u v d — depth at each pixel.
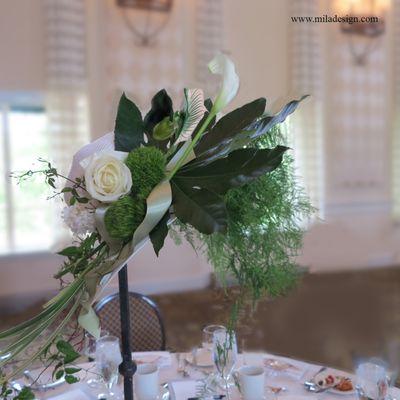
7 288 4.12
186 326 3.63
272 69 4.71
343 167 5.04
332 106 4.94
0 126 4.08
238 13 4.55
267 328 3.39
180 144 1.01
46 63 4.05
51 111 4.07
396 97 5.15
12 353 0.94
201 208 0.89
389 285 4.51
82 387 1.47
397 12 5.06
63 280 1.02
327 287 4.42
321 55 4.84
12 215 4.16
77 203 0.97
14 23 3.95
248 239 1.07
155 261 4.55
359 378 1.27
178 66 4.43
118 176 0.92
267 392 1.40
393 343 3.15
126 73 4.29
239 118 0.99
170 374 1.57
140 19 4.29
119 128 1.02
